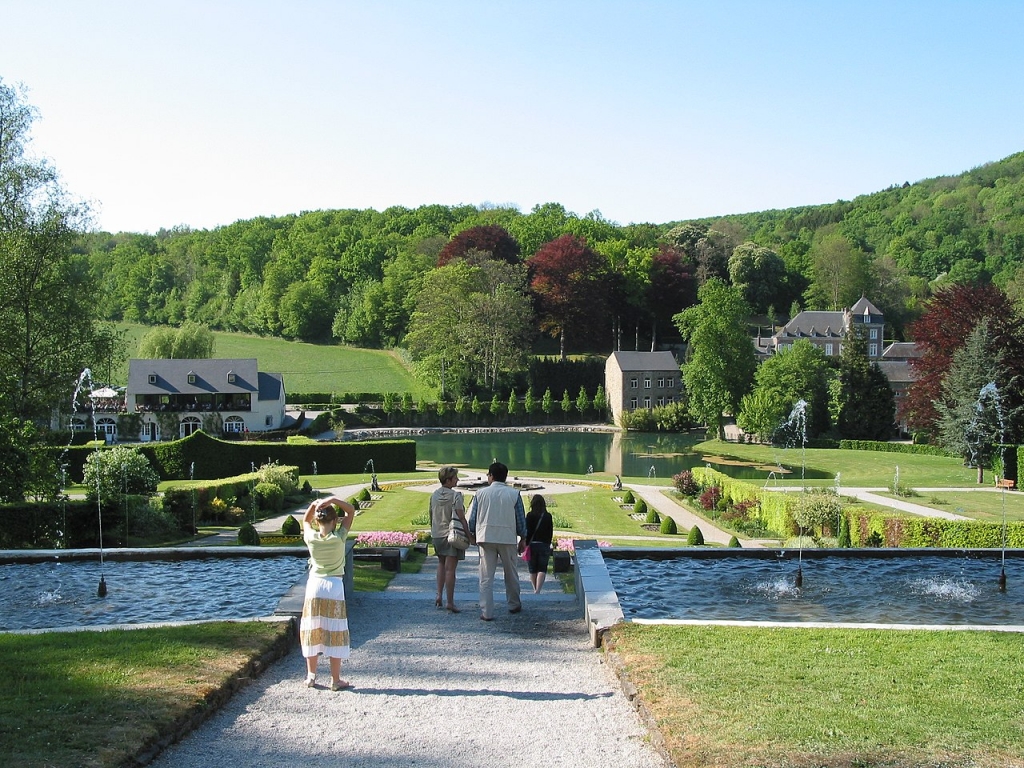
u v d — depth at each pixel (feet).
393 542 100.94
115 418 304.09
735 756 26.91
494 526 48.96
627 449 307.58
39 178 132.16
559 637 44.73
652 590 57.57
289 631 42.63
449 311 405.39
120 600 53.52
